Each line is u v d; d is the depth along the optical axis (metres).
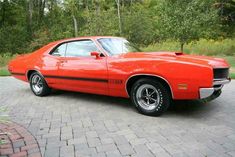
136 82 5.35
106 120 5.16
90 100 6.77
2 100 7.04
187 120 5.03
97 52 5.86
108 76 5.66
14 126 4.88
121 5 38.88
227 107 5.85
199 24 15.15
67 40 6.77
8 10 34.22
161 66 4.98
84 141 4.18
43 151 3.86
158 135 4.33
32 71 7.46
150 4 36.75
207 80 4.62
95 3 31.36
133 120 5.10
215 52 20.98
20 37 29.92
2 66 18.38
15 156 3.68
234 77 9.71
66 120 5.23
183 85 4.80
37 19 34.28
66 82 6.59
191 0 14.74
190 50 20.59
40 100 6.96
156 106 5.20
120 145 3.99
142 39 28.64
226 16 31.95
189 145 3.93
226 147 3.84
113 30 24.75
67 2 33.31
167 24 15.02
